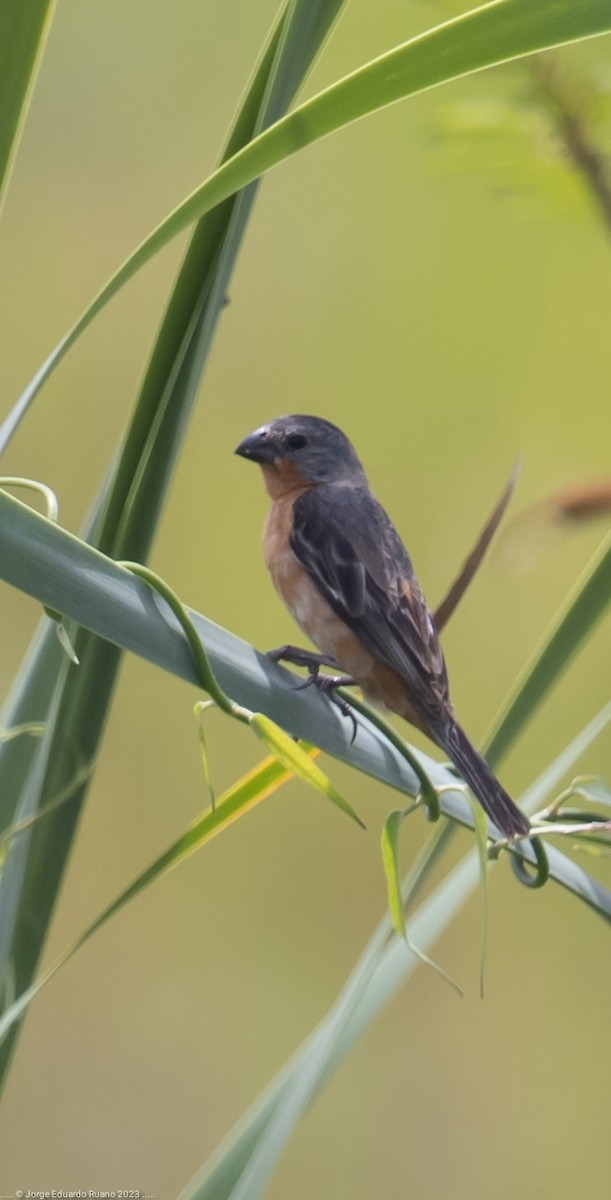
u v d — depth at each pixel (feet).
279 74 13.88
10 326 39.34
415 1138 38.04
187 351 14.29
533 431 39.65
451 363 40.01
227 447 40.04
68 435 39.55
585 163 15.05
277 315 40.11
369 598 21.36
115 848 39.32
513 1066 38.58
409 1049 38.96
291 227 40.04
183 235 40.09
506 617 39.55
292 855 39.55
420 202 39.45
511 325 39.81
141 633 12.80
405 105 39.17
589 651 39.47
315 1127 37.88
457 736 17.95
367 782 39.75
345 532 22.04
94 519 15.38
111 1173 37.19
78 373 39.73
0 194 12.21
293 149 12.17
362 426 40.01
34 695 15.19
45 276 39.45
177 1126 37.83
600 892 16.89
